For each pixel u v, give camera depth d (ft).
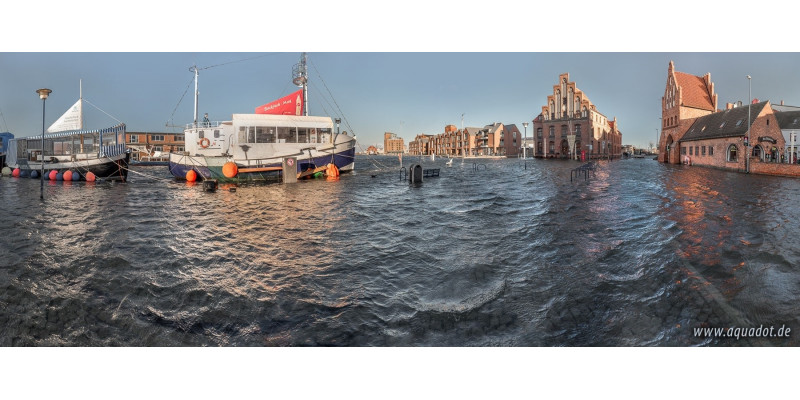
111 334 18.24
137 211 52.31
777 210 48.42
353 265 27.99
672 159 197.26
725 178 99.40
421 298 21.84
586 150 273.95
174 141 264.72
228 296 22.22
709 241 33.19
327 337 17.72
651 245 32.17
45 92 60.54
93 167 96.48
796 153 129.70
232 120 98.32
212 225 42.60
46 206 56.29
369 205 57.77
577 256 29.53
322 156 108.78
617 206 53.88
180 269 27.12
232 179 96.63
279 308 20.66
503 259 29.17
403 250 32.01
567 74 288.10
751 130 122.52
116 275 25.81
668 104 204.95
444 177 119.34
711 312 19.49
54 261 28.89
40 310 20.49
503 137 379.96
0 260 29.01
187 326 18.88
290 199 64.80
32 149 110.32
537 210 51.62
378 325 18.75
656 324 18.49
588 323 18.72
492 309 20.30
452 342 17.26
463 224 42.83
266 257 30.07
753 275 24.41
